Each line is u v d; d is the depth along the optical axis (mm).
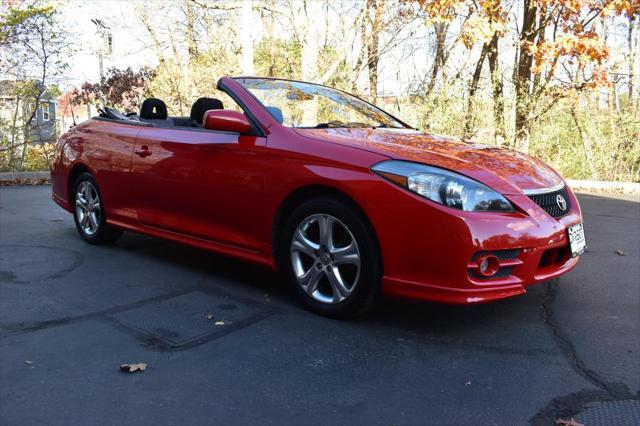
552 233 3260
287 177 3570
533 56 11938
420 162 3223
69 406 2457
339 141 3525
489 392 2631
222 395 2570
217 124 3775
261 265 3875
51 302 3793
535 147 12508
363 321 3500
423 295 3129
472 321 3535
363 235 3264
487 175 3248
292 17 12375
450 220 3010
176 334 3266
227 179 3943
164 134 4527
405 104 12531
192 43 14773
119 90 13938
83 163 5320
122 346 3086
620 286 4336
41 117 12656
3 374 2742
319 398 2557
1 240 5711
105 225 5297
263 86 4340
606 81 11352
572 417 2420
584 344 3207
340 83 12492
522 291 3213
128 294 3990
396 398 2564
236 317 3547
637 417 2420
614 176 12406
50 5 11578
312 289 3590
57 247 5406
